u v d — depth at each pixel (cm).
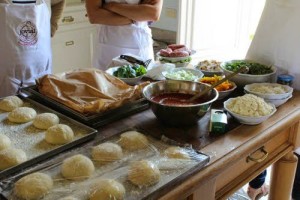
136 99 136
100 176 96
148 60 184
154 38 367
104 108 126
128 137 110
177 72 166
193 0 346
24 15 187
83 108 125
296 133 146
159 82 134
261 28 172
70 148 109
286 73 167
